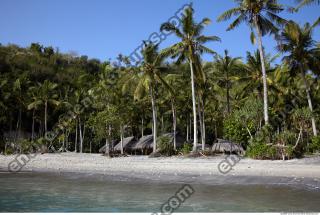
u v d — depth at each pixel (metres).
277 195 16.61
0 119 61.97
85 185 21.61
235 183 20.75
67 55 98.31
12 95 61.69
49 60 91.25
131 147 54.91
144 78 42.19
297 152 30.95
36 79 80.69
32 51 93.06
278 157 30.31
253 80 47.72
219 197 16.48
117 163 34.25
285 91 50.81
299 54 40.03
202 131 43.56
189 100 55.41
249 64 48.22
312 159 28.67
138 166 30.61
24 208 14.73
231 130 37.12
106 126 48.16
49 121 70.81
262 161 29.41
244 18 35.47
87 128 70.94
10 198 17.19
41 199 16.86
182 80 50.31
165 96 53.09
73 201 16.22
